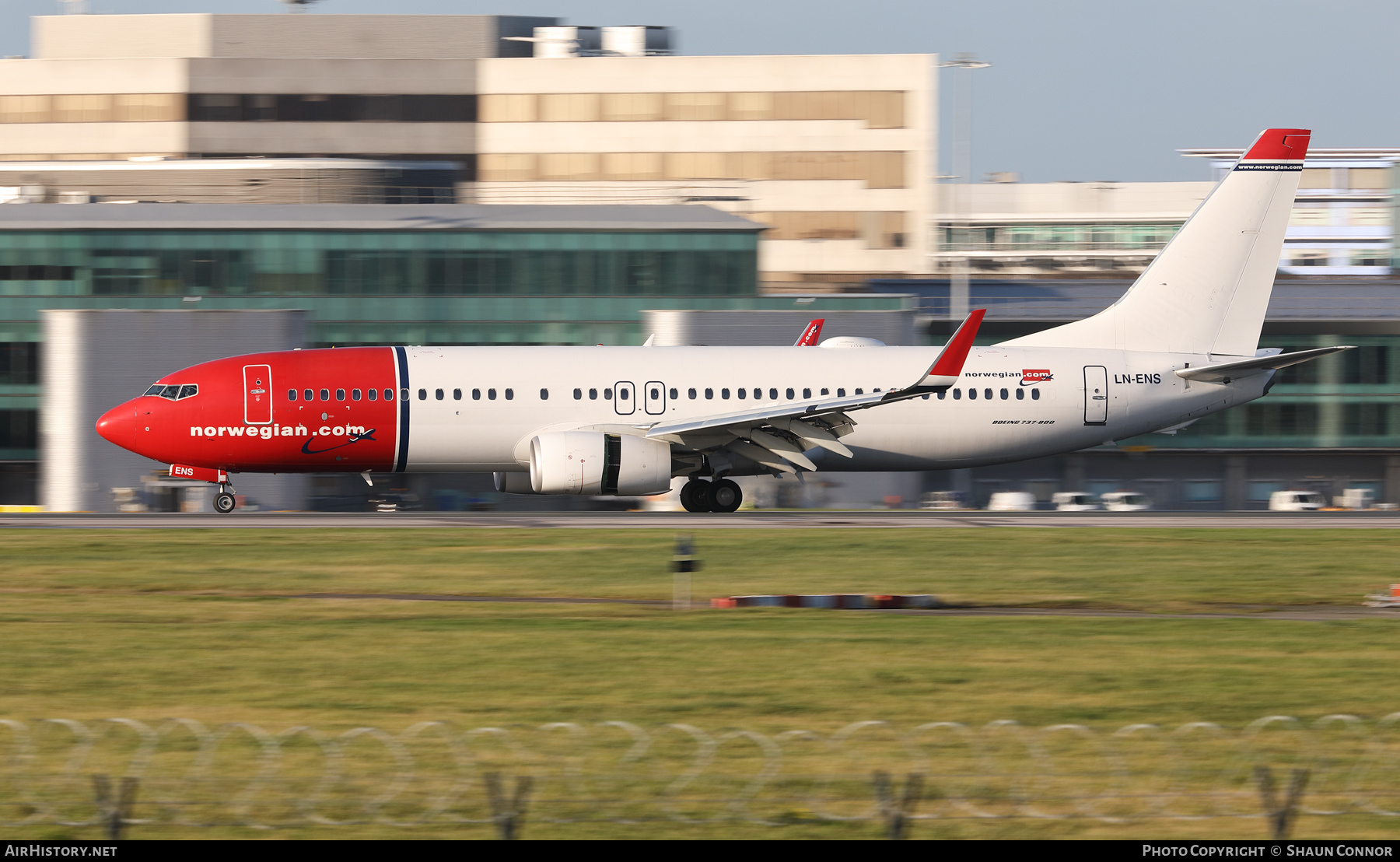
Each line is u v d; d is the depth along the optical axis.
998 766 69.88
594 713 79.06
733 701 82.00
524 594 122.00
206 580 126.94
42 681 85.88
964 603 119.50
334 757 70.19
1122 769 69.44
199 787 65.75
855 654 95.56
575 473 178.12
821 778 67.62
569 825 61.38
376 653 94.62
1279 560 146.25
